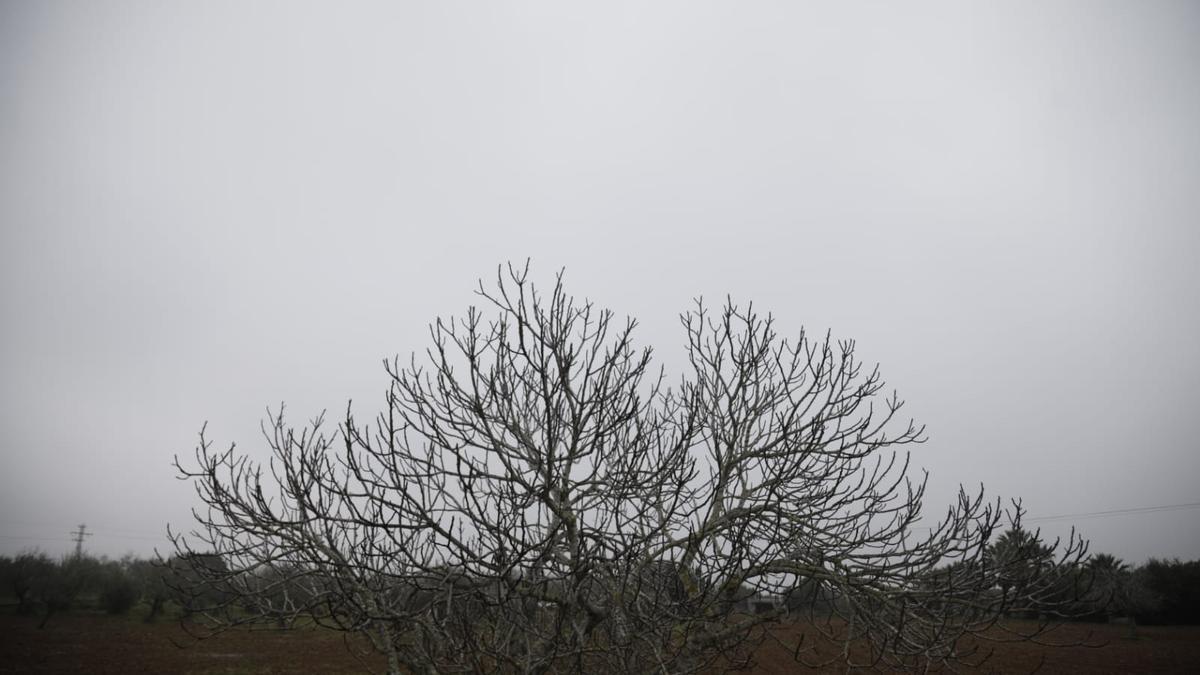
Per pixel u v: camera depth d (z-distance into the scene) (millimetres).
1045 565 5332
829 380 6566
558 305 5738
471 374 5340
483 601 4695
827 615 6184
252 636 28625
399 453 5109
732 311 7051
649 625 5055
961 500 5676
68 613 37906
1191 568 41031
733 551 5066
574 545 5391
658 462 5715
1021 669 21891
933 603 5797
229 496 4957
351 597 4770
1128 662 24234
